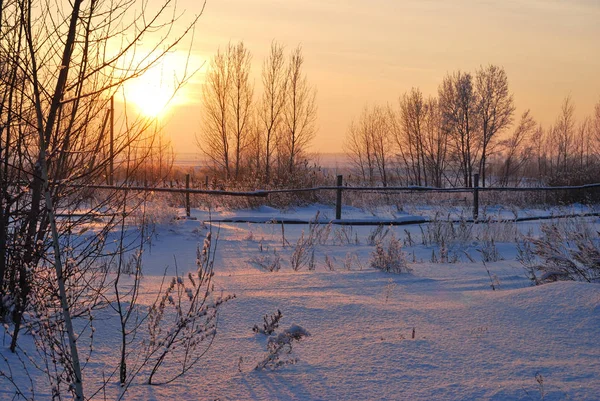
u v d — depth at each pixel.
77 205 3.99
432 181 39.66
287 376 3.43
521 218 16.22
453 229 11.38
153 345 3.57
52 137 3.60
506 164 40.06
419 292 5.87
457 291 5.92
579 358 3.67
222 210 18.64
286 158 27.66
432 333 4.24
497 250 10.09
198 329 3.67
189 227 12.04
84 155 3.64
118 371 3.45
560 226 11.25
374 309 4.93
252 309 4.86
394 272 7.07
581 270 6.21
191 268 8.33
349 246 11.05
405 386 3.28
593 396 3.08
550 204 22.98
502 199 24.38
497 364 3.59
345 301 5.20
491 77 37.09
